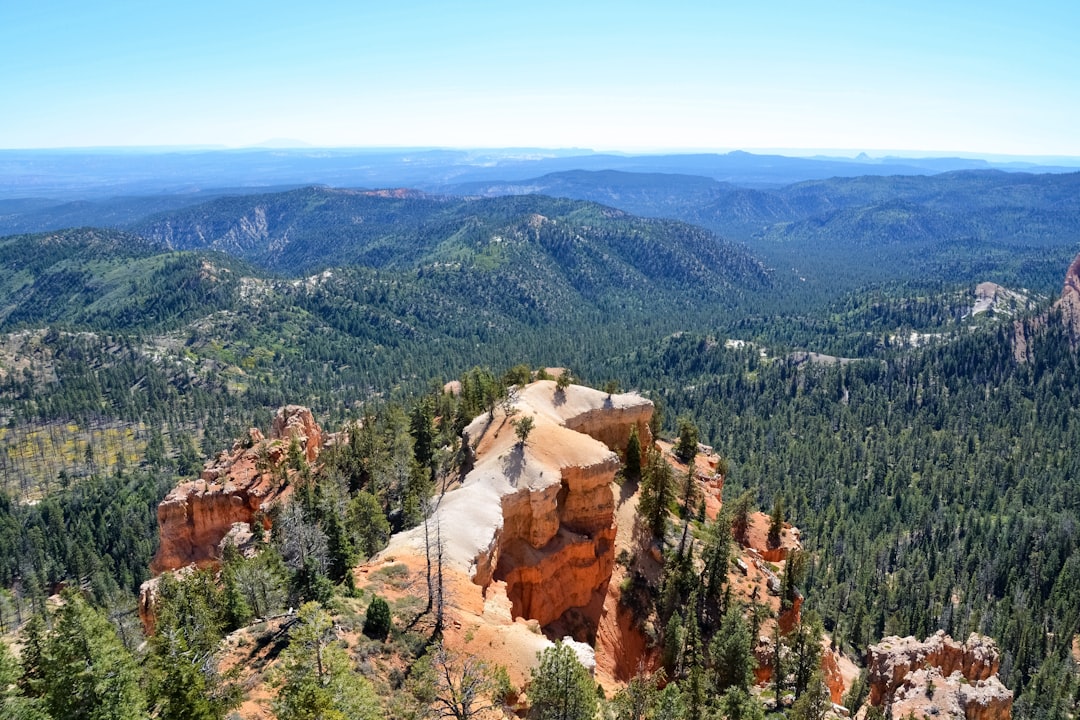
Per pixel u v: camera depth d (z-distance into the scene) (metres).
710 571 96.12
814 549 176.88
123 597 93.88
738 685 76.06
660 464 105.50
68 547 172.62
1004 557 170.50
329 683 40.16
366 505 94.00
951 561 174.12
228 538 106.06
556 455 95.25
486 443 102.00
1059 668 124.50
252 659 51.56
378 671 52.34
